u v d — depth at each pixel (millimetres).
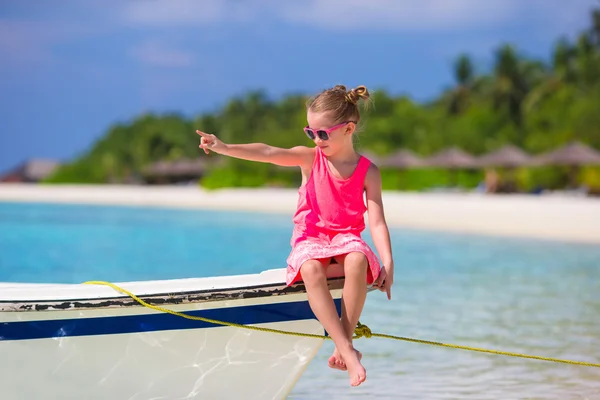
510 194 39656
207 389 4184
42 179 82500
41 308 3834
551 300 9367
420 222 23969
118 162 78938
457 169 46531
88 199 45844
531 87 61094
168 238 19250
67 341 3930
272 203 36781
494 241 18500
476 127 54969
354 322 3926
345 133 4000
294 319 4102
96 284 4055
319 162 4078
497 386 5625
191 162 68375
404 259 14492
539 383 5676
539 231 20344
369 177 4074
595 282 11109
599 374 5922
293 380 4293
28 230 21672
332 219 4031
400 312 8422
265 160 4000
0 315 3842
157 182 75312
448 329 7516
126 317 3936
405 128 58375
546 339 7082
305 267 3896
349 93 4004
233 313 4012
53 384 4012
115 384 4062
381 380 5781
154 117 84500
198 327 4008
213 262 13805
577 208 25453
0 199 45938
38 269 12727
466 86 67938
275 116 83688
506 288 10414
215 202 39719
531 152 48938
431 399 5316
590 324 7773
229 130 79250
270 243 17875
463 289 10305
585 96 49375
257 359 4168
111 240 18578
